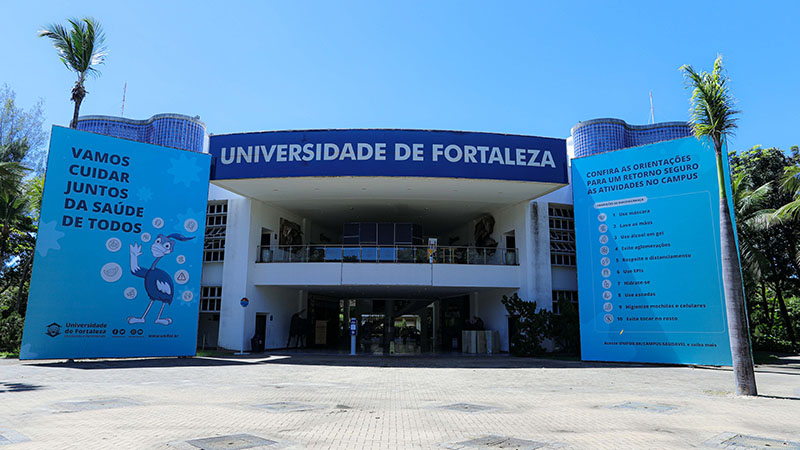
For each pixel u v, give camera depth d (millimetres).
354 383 12656
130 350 18047
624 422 7387
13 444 5551
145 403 8805
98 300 17578
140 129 42219
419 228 27734
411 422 7332
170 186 19594
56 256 17000
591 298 19500
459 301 31656
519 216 25516
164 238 19203
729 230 11320
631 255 18812
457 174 20984
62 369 14703
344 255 23609
